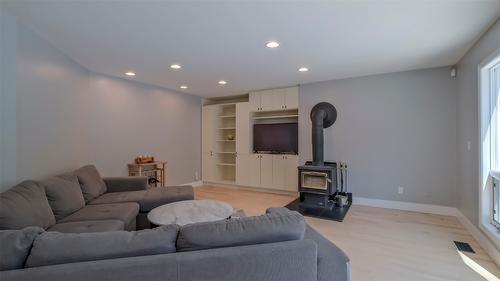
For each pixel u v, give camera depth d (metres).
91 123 3.75
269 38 2.57
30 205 1.80
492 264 2.17
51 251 1.01
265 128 5.29
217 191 5.32
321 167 3.78
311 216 3.50
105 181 3.35
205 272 1.09
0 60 2.01
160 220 2.25
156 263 1.04
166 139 5.10
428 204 3.69
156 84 4.70
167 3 1.91
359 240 2.70
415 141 3.77
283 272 1.17
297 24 2.26
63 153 2.97
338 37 2.54
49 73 2.68
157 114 4.90
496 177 2.36
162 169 4.64
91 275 0.98
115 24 2.25
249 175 5.37
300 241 1.24
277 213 1.38
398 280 1.94
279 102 4.97
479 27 2.31
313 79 4.32
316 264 1.25
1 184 2.04
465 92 3.06
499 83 2.40
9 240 1.01
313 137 4.07
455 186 3.52
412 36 2.52
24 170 2.30
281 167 4.99
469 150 2.94
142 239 1.11
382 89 3.99
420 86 3.73
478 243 2.59
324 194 3.73
